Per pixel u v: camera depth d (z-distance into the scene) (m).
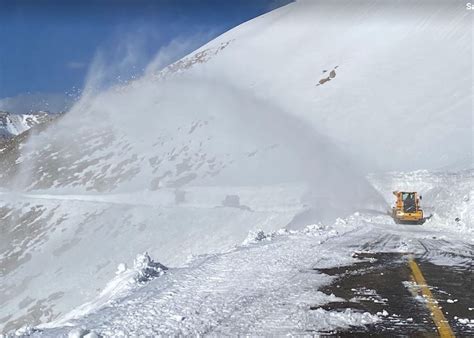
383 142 54.81
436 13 91.69
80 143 96.12
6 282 46.09
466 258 12.85
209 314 7.56
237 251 14.13
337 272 10.81
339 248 14.51
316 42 104.56
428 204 28.89
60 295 40.00
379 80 75.06
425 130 54.88
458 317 7.28
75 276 41.44
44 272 45.38
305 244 15.34
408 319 7.19
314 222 29.86
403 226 22.81
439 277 10.32
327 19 116.62
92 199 59.72
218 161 65.62
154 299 8.66
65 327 7.17
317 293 8.82
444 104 60.88
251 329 6.76
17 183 84.94
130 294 9.20
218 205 40.16
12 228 61.12
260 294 8.78
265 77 96.62
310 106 75.00
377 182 34.50
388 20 98.38
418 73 72.81
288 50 106.75
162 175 68.75
